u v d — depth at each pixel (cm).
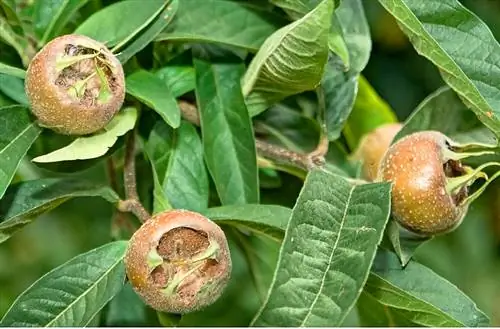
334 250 56
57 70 58
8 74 60
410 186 61
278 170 70
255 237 69
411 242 62
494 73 60
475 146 62
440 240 90
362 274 54
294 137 70
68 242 94
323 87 66
